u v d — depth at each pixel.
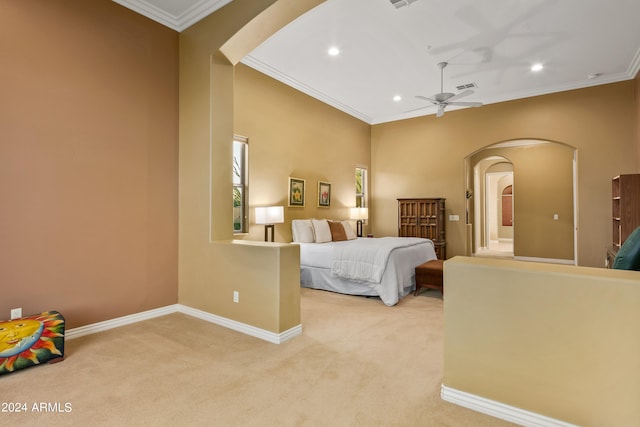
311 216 6.00
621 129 5.25
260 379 2.25
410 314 3.72
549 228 7.84
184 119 3.75
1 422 1.79
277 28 3.19
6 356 2.27
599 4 3.41
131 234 3.38
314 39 4.14
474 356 1.91
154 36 3.58
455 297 1.98
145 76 3.50
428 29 3.89
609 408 1.58
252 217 4.85
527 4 3.42
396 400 2.00
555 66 4.89
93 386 2.16
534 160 8.03
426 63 4.80
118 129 3.28
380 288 4.17
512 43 4.21
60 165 2.89
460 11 3.54
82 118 3.03
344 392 2.09
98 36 3.14
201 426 1.76
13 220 2.64
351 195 7.12
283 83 5.42
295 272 3.09
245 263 3.14
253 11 3.06
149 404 1.96
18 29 2.67
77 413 1.88
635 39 4.12
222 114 3.57
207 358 2.58
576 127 5.58
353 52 4.49
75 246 2.98
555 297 1.70
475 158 8.90
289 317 3.01
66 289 2.93
